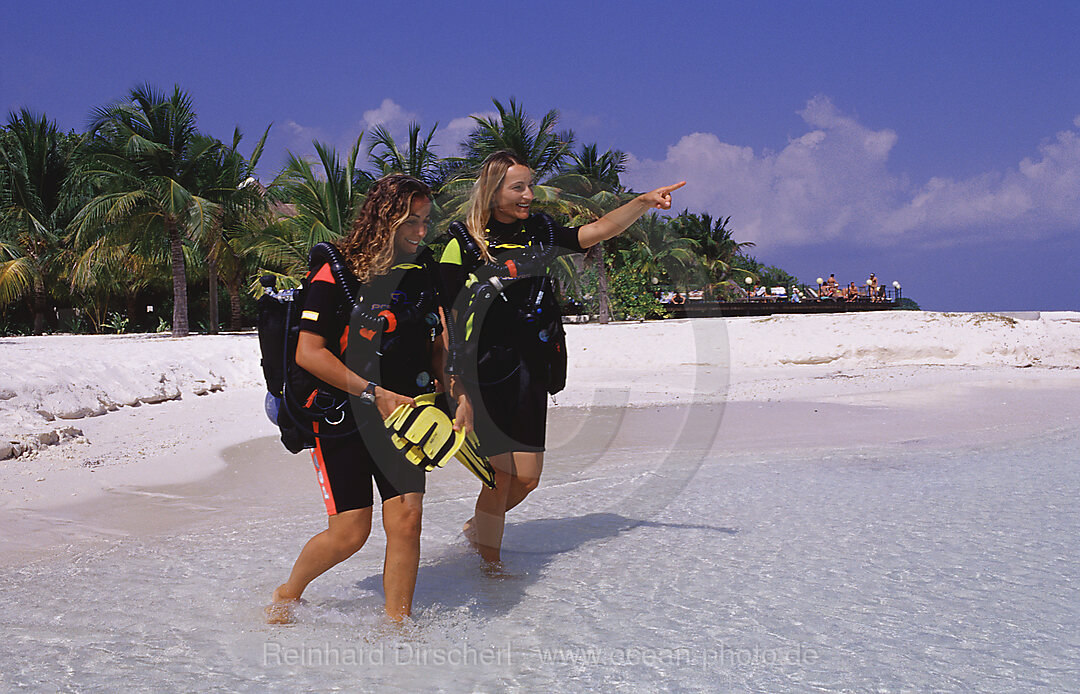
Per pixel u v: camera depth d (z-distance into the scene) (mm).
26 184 31047
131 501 4887
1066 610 2863
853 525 4074
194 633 2783
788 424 7766
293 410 2721
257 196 26531
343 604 3053
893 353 13883
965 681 2312
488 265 3123
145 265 29719
